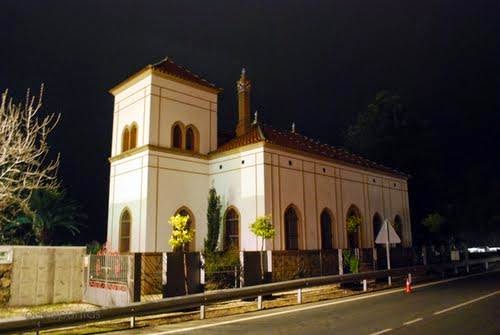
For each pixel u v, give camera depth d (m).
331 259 24.34
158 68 23.80
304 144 28.16
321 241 25.06
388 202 32.06
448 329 9.39
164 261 14.17
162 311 11.24
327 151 29.62
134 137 24.45
